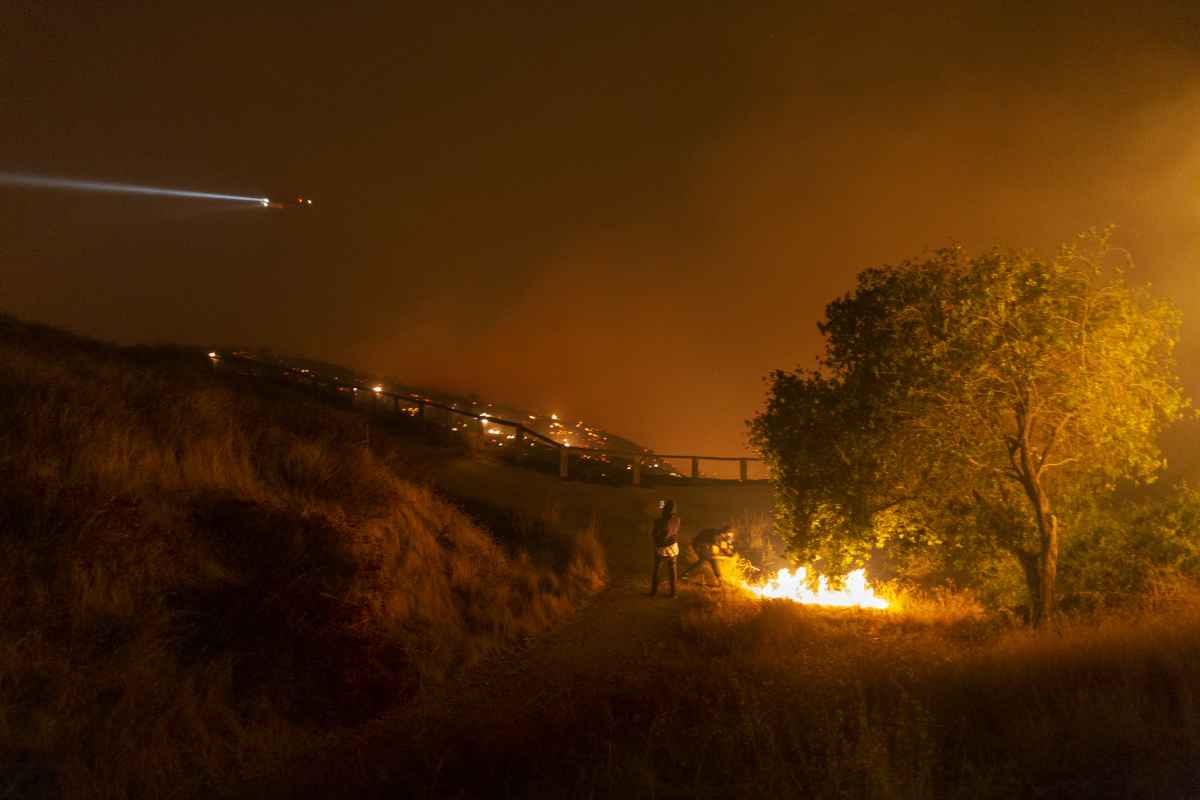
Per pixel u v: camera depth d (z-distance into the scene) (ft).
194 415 43.93
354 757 22.97
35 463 31.27
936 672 23.09
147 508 31.60
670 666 30.25
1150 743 15.55
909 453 34.22
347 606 30.81
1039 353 31.68
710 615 39.86
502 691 30.53
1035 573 34.78
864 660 26.58
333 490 43.57
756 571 52.31
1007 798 14.40
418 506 47.70
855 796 15.03
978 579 39.01
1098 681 19.43
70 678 22.95
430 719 26.91
